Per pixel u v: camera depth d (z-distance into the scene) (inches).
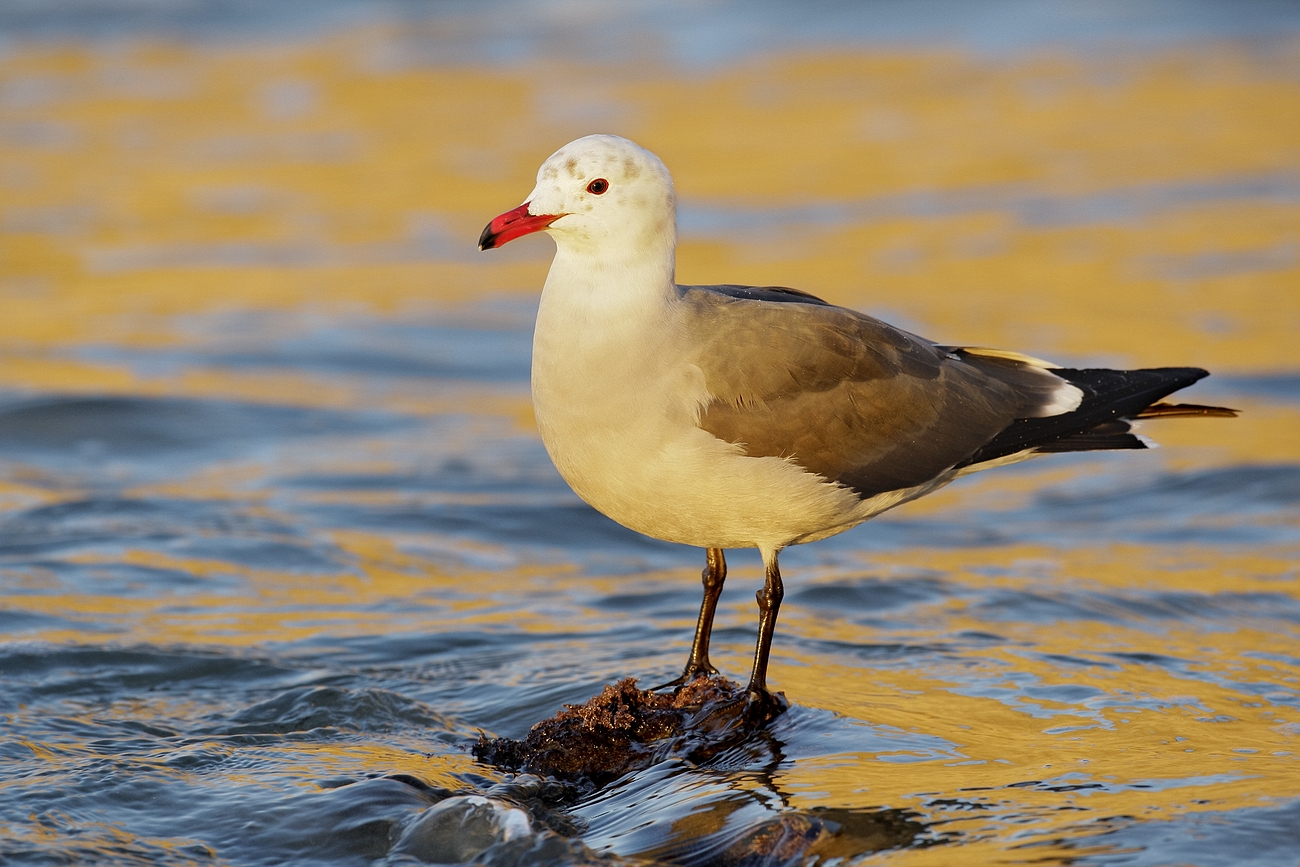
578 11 1690.5
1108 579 477.4
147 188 1103.6
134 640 409.4
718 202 1069.8
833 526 378.9
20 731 350.0
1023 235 983.0
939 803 304.2
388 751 346.0
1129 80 1398.9
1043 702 365.7
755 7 1685.5
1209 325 790.5
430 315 860.6
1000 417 389.4
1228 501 565.6
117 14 1627.7
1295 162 1132.5
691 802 311.6
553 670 398.6
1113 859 274.4
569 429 351.6
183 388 708.7
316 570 484.7
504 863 287.4
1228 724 347.6
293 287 906.1
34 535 502.3
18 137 1229.1
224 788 322.3
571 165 347.3
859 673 390.9
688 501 354.6
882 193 1088.2
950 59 1493.6
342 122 1283.2
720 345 354.3
